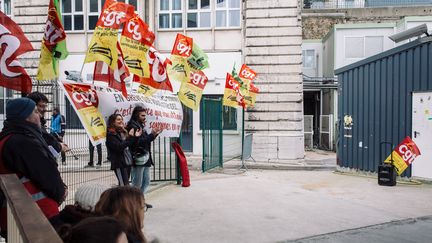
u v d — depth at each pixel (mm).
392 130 11297
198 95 9680
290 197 9000
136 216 2711
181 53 9258
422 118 10406
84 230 1632
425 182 10453
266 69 17188
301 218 7234
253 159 16047
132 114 7156
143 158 7469
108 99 6543
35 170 3543
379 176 10531
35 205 2279
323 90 26312
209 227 6652
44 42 5238
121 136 6777
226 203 8352
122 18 6195
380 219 7180
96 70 6453
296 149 16969
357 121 12664
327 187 10336
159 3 18438
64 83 5961
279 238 6109
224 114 15125
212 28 18016
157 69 7793
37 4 17922
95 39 6023
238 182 10922
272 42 17156
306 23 31891
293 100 17062
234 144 16312
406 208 7996
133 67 7008
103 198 2752
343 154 13336
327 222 6980
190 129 17891
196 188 9969
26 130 3680
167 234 6254
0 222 3500
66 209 3086
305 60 29891
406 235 6281
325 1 37688
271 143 17031
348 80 13094
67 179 7809
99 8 18484
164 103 8414
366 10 32188
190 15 18344
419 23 25031
